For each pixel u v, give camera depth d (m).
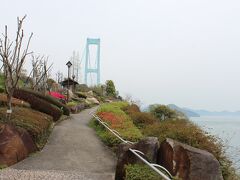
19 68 13.79
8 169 9.67
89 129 20.92
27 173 9.06
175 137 11.16
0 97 17.22
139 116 21.47
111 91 77.19
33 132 13.12
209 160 7.75
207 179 7.59
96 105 51.47
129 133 14.57
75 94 51.25
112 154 13.23
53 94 35.38
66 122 23.89
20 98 19.97
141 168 7.73
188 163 7.72
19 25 14.64
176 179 7.40
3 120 12.91
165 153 8.49
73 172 9.74
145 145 8.75
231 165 10.24
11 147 10.91
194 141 10.85
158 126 14.40
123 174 8.55
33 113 16.66
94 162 11.65
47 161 11.48
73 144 15.01
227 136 12.34
